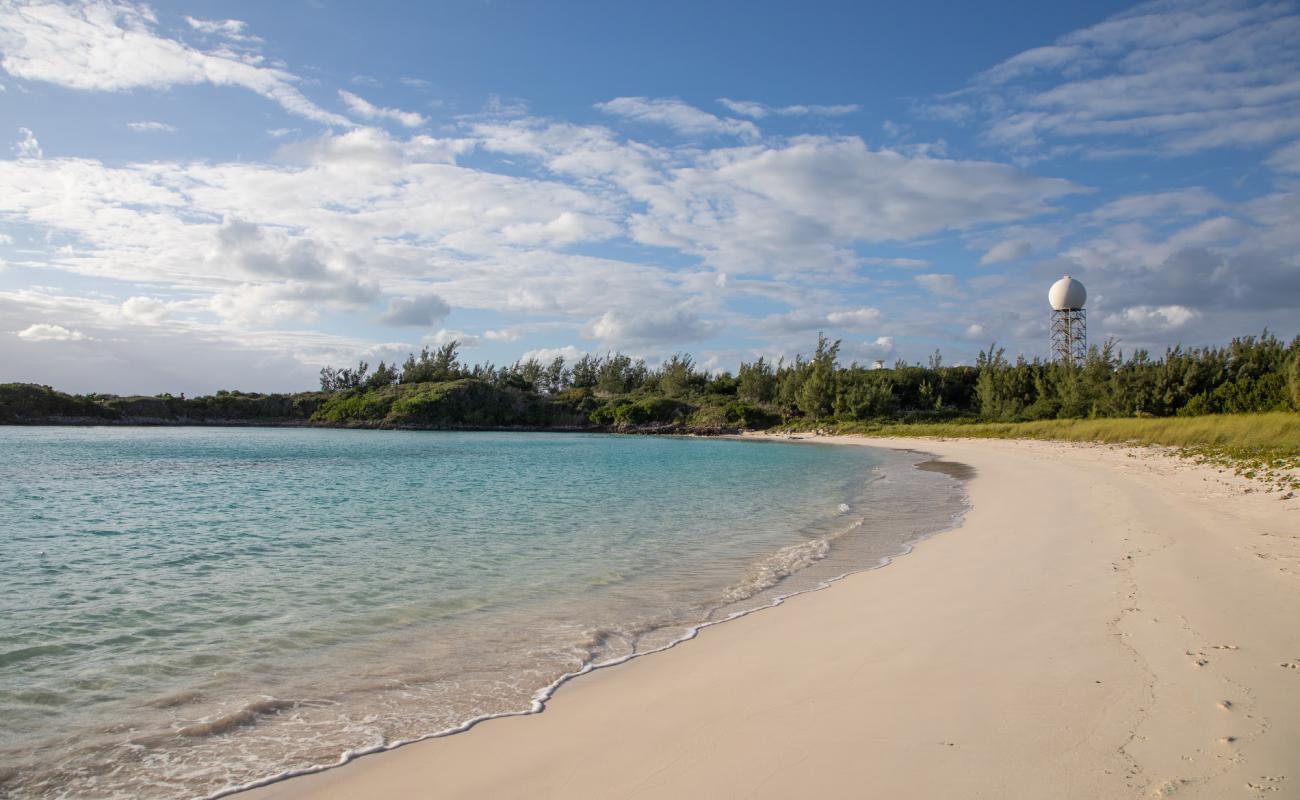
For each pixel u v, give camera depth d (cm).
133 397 10850
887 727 572
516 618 995
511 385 13012
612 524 1872
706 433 9688
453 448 6281
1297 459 2280
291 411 11694
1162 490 2048
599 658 816
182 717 669
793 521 1903
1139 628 785
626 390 13700
